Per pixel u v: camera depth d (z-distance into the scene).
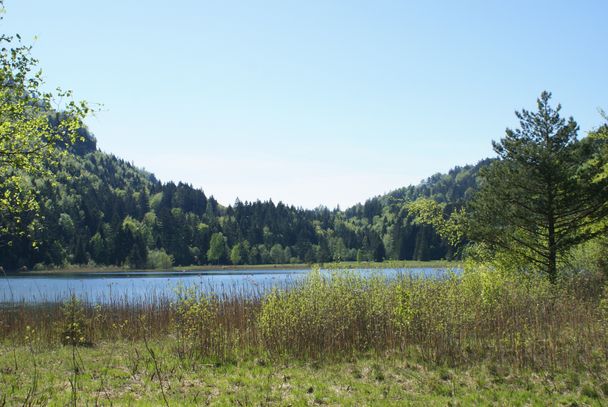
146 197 141.12
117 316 20.06
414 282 16.73
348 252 111.19
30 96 12.93
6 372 11.49
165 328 18.39
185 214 136.88
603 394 9.56
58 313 19.11
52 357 13.47
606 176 17.95
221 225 128.62
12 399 8.95
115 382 10.56
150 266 93.50
